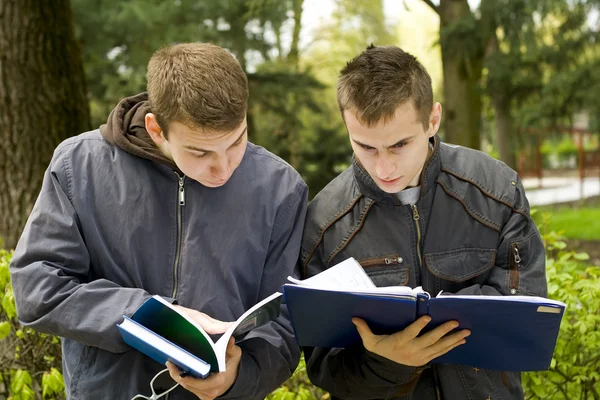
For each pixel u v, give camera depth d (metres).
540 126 11.12
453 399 2.16
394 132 1.94
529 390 2.97
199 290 2.07
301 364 2.92
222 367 1.77
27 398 2.79
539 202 17.23
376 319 1.91
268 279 2.16
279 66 9.94
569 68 10.12
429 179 2.17
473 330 1.89
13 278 2.05
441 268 2.16
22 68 4.52
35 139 4.55
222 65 1.92
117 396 2.06
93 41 8.37
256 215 2.14
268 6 8.05
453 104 8.84
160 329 1.88
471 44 8.06
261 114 9.15
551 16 9.66
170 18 8.34
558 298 2.96
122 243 2.08
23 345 3.06
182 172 2.10
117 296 1.97
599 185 20.36
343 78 2.04
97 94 8.52
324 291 1.83
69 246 2.04
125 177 2.11
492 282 2.15
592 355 3.00
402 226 2.19
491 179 2.22
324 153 9.08
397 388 2.07
